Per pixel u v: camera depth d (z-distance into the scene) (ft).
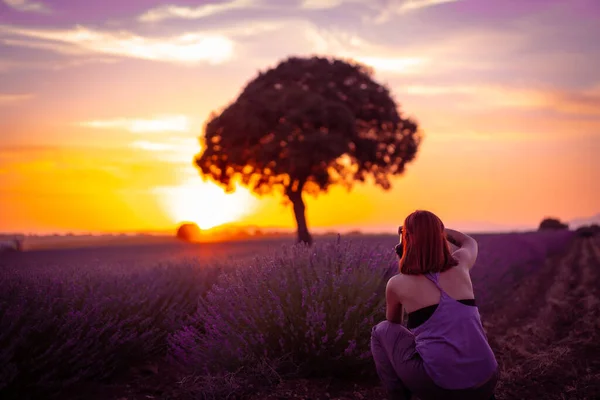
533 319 24.72
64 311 15.92
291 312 15.58
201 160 103.50
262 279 16.57
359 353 15.12
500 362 17.06
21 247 167.32
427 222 10.16
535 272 48.42
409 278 10.18
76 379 13.84
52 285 17.43
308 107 94.22
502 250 48.16
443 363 9.56
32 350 13.61
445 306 9.82
